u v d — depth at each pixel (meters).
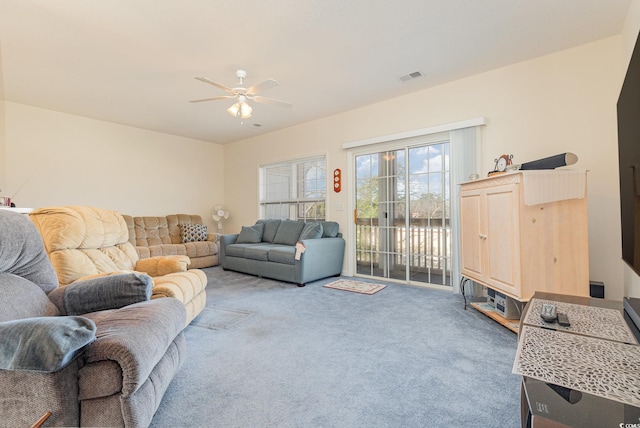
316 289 3.74
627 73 1.52
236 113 3.22
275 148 5.72
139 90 3.76
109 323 1.25
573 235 2.20
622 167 1.66
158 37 2.61
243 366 1.84
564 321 1.03
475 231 2.79
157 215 5.74
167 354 1.48
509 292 2.30
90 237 2.21
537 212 2.20
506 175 2.31
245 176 6.34
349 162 4.62
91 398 1.05
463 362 1.88
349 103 4.28
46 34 2.55
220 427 1.31
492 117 3.28
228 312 2.86
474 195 2.81
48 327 0.95
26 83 3.55
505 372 1.76
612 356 0.81
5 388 0.96
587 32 2.59
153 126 5.38
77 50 2.81
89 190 4.88
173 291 2.01
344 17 2.37
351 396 1.54
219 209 6.38
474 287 3.32
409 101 3.94
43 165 4.44
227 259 4.95
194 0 2.15
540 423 0.58
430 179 3.85
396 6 2.24
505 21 2.43
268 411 1.42
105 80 3.47
